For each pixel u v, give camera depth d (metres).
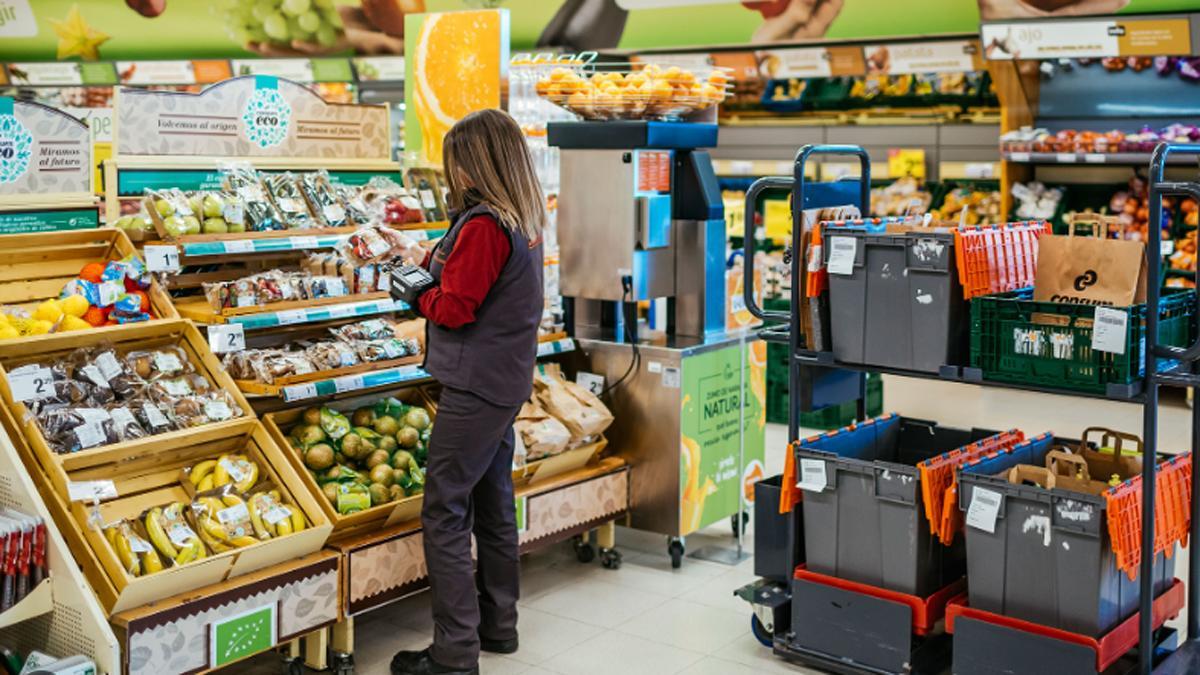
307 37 11.50
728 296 5.25
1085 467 3.58
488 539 4.09
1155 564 3.68
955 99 9.27
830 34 9.02
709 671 4.01
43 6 12.28
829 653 3.94
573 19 10.09
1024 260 3.94
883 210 9.41
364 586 3.94
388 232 4.13
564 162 4.99
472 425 3.75
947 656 3.91
